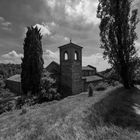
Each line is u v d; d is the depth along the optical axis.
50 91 22.69
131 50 15.34
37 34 25.16
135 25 15.34
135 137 4.40
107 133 4.75
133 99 10.35
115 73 17.70
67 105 11.29
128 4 15.41
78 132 4.93
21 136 5.41
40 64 24.08
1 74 58.78
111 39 15.75
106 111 7.24
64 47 30.64
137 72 16.41
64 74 30.67
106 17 16.33
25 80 23.64
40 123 6.52
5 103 21.06
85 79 32.88
